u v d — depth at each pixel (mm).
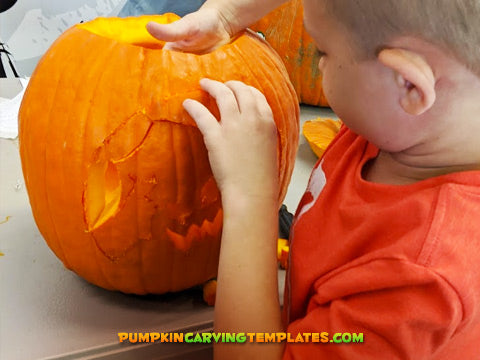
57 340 649
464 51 409
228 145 562
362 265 486
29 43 1913
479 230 449
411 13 402
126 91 574
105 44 604
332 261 530
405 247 451
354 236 514
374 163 571
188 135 588
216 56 612
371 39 432
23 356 621
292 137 691
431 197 463
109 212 625
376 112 470
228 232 562
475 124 460
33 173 633
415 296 441
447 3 392
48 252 802
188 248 652
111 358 646
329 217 565
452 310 430
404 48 423
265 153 574
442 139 472
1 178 966
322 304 522
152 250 640
